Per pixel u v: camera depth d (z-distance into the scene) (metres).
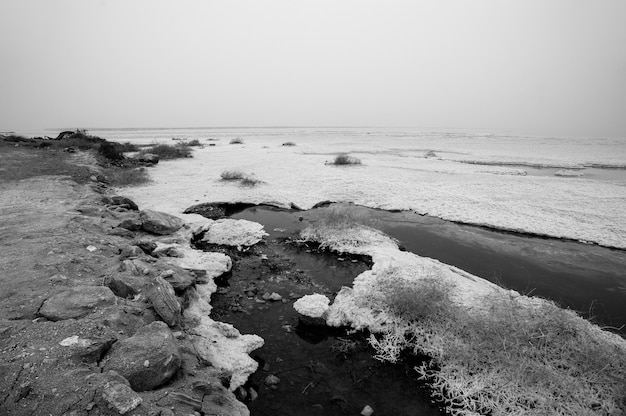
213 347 5.72
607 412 4.63
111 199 13.12
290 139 72.38
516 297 7.51
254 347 6.09
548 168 31.91
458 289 7.87
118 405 3.51
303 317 6.91
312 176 22.89
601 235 12.51
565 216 14.76
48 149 24.78
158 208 14.32
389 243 11.23
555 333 5.79
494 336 5.77
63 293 5.55
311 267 9.63
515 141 77.94
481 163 33.59
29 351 4.17
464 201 17.08
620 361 5.30
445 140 77.25
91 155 23.89
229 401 4.49
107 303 5.54
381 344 6.27
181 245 10.20
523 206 16.33
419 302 6.58
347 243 11.01
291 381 5.39
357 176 23.31
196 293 7.36
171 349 4.57
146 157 26.98
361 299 7.33
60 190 14.18
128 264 6.93
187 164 27.42
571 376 5.20
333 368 5.74
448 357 5.78
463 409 4.91
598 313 7.68
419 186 20.39
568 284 9.04
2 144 24.67
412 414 4.86
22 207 11.23
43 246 7.59
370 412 4.80
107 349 4.54
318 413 4.80
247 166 27.03
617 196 18.53
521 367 5.20
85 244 8.08
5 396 3.52
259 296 7.98
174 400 3.93
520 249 11.40
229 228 11.95
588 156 41.97
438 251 11.07
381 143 62.44
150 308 5.80
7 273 6.27
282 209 15.51
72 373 3.89
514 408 4.77
